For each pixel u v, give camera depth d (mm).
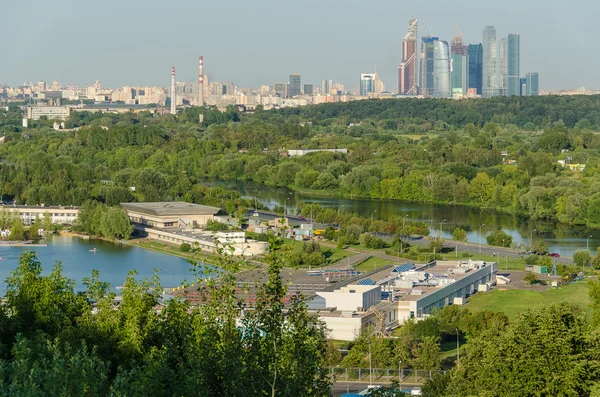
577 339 154250
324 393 96625
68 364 98562
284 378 94625
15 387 88188
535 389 149375
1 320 147000
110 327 141000
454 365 195750
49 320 150125
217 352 97562
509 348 152875
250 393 94438
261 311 98875
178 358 107250
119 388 94312
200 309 108750
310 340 97562
